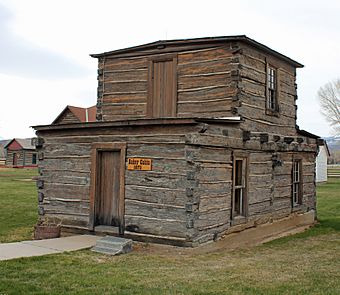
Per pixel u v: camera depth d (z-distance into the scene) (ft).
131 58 50.03
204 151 37.93
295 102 57.06
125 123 39.11
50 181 44.83
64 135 44.14
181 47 46.50
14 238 43.21
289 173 54.90
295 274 29.25
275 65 51.42
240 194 44.52
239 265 32.04
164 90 47.37
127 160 39.75
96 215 41.57
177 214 36.81
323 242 46.09
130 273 27.96
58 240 38.88
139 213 38.75
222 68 44.16
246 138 43.01
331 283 26.66
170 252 36.11
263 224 47.80
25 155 202.39
